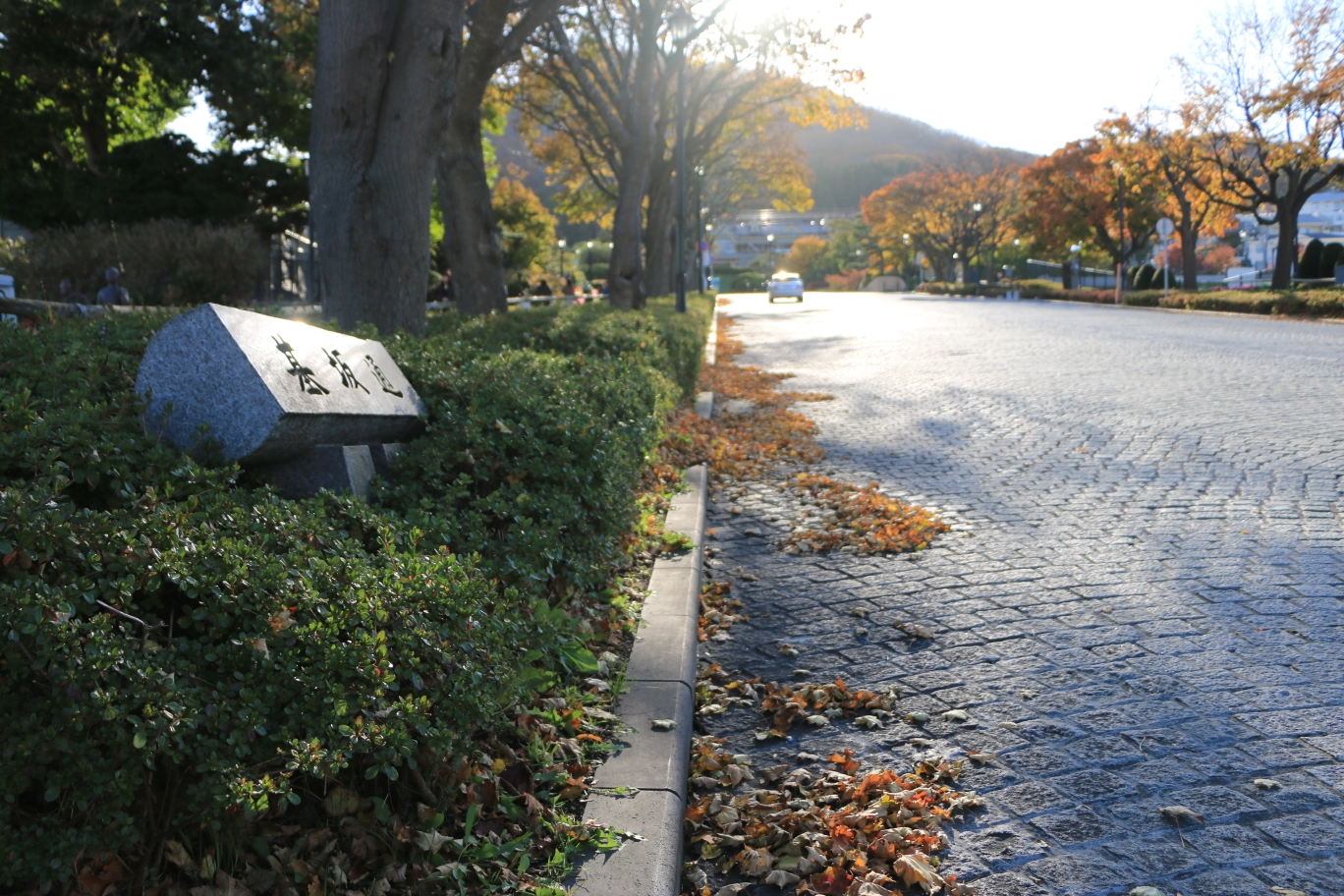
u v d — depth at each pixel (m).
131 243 19.34
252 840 2.54
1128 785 3.48
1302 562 5.75
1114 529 6.75
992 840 3.21
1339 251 46.41
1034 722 4.00
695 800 3.60
